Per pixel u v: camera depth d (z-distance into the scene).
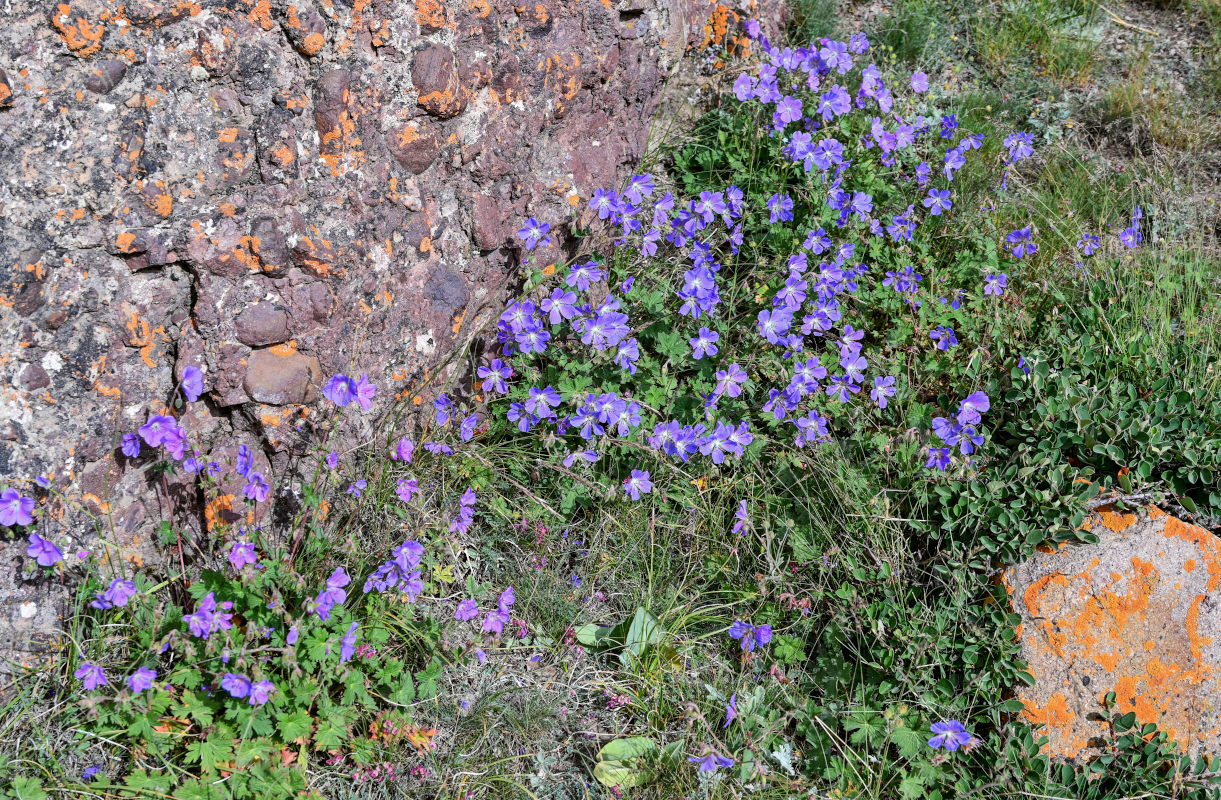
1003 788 1.04
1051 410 1.22
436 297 1.18
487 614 1.07
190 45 0.98
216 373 1.03
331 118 1.06
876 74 1.48
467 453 1.18
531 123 1.25
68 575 0.98
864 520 1.16
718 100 1.56
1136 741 1.07
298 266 1.05
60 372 0.96
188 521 1.05
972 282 1.45
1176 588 1.12
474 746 1.04
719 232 1.38
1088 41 1.90
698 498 1.20
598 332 1.16
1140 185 1.61
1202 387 1.29
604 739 1.07
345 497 1.10
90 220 0.95
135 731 0.92
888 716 1.05
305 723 0.97
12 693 0.95
